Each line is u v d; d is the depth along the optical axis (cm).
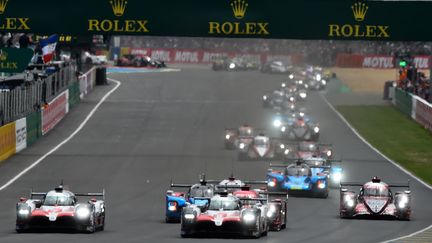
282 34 18462
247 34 18450
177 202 12056
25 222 10588
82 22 18600
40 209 10719
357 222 12381
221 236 10656
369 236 10969
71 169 18038
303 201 14662
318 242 10362
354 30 18462
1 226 11362
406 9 18475
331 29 18462
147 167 18575
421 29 18462
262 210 10769
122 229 11344
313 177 15188
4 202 14000
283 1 18450
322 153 19012
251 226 10406
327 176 15362
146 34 18562
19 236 10325
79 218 10675
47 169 17950
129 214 13038
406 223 12331
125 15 18550
